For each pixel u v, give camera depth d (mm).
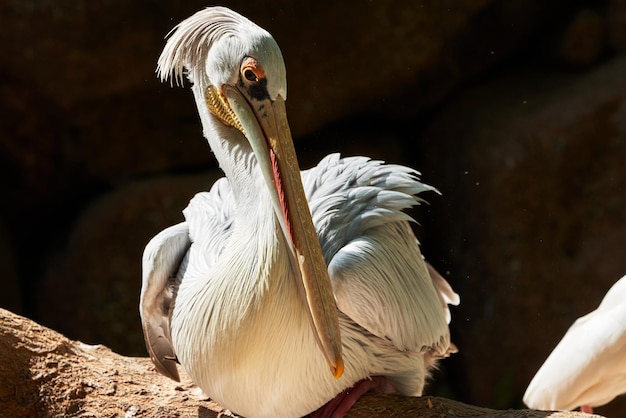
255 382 6102
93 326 13836
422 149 14945
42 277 14117
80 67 13469
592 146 14039
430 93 14719
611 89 14141
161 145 14242
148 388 6957
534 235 13961
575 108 14062
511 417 6328
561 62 14812
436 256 14734
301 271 5848
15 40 13203
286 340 6012
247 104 6000
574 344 7953
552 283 13961
